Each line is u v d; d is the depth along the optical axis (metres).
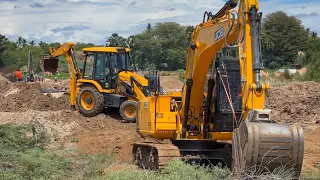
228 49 10.71
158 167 10.65
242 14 9.27
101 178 10.34
